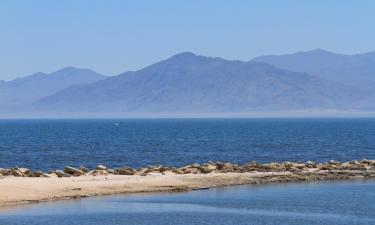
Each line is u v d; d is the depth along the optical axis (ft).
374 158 546.26
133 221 223.51
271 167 384.68
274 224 221.46
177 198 275.18
